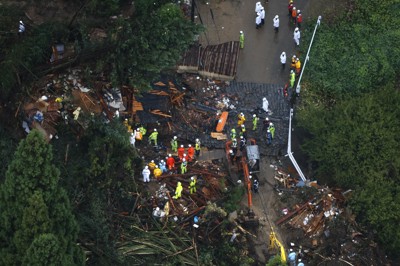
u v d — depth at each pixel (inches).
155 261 3545.8
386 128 3996.1
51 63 3873.0
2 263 2987.2
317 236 3789.4
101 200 3590.1
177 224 3688.5
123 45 3882.9
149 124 3959.2
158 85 4062.5
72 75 3905.0
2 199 3024.1
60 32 3966.5
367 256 3786.9
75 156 3671.3
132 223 3639.3
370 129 3966.5
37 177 2987.2
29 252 2851.9
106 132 3693.4
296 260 3715.6
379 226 3860.7
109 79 3944.4
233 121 4128.9
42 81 3838.6
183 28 4030.5
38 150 2967.5
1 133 3622.0
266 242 3757.4
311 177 4074.8
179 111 4089.6
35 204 2918.3
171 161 3848.4
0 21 3914.9
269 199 3909.9
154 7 4158.5
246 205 3863.2
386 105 4094.5
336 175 3954.2
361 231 3855.8
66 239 3036.4
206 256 3577.8
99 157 3629.4
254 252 3718.0
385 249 3885.3
